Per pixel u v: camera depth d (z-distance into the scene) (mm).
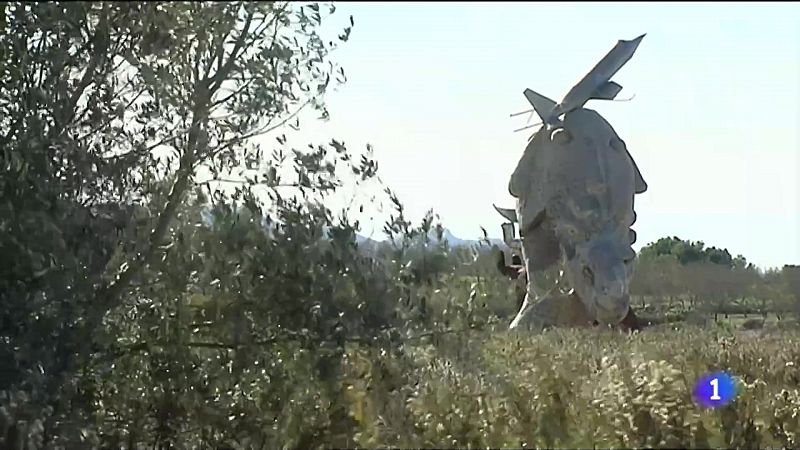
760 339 41625
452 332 22328
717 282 77062
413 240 22469
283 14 23000
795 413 27250
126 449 23062
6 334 21078
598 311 62031
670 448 21500
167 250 22359
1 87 22766
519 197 70250
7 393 20969
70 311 21281
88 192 22250
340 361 22250
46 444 21656
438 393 21469
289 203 22703
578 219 66125
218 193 22734
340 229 22469
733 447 24594
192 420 22766
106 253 21844
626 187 67750
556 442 21297
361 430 21562
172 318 22484
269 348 22703
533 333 35656
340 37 23734
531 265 67000
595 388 23609
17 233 20922
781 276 73125
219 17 21969
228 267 22312
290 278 22203
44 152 21672
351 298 22156
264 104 22766
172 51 22500
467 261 22922
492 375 22656
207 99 22625
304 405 22469
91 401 22375
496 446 21016
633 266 67312
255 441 22703
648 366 25031
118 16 22078
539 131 70812
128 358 22797
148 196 22625
